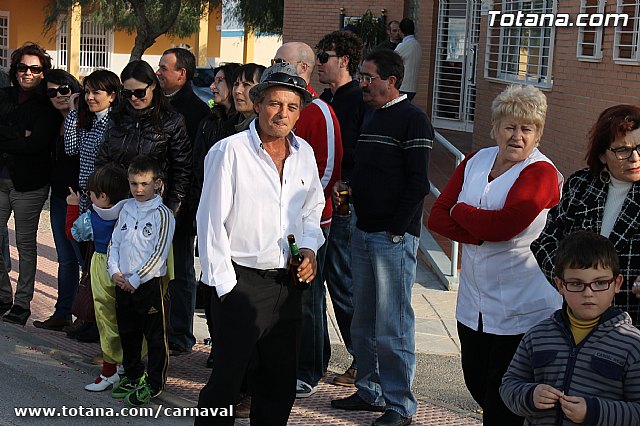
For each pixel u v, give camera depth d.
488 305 4.55
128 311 5.78
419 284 8.91
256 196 4.65
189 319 6.83
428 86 18.72
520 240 4.46
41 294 8.74
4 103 7.39
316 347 6.01
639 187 4.02
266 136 4.73
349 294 6.34
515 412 3.66
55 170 7.37
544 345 3.59
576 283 3.46
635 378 3.41
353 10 19.27
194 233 6.75
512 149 4.42
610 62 10.78
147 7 21.73
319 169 5.87
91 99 6.80
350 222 6.27
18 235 7.58
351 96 6.40
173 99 7.07
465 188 4.64
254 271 4.69
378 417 5.63
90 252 6.23
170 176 6.53
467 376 4.78
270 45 38.72
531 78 13.41
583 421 3.37
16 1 34.38
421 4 18.59
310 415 5.64
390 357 5.42
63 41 35.53
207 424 4.67
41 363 6.56
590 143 4.09
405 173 5.29
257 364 4.93
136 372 5.92
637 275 3.98
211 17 37.06
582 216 4.12
